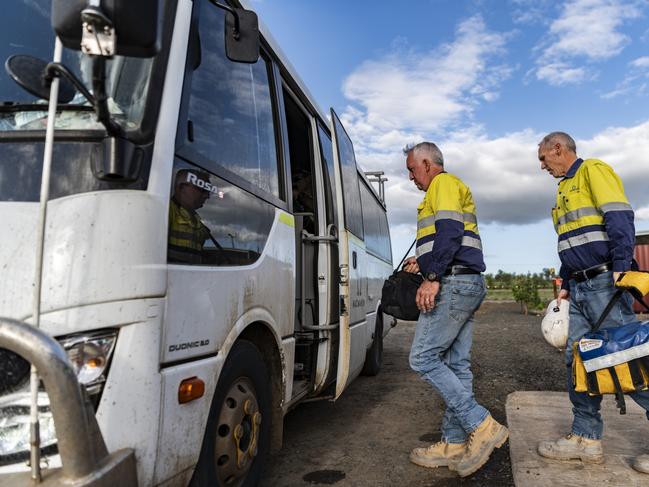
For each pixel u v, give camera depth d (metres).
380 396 6.39
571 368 3.84
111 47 1.76
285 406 3.56
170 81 2.34
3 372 1.87
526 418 4.85
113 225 1.99
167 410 2.14
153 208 2.12
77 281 1.91
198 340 2.42
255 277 3.11
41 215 1.79
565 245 3.82
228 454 2.74
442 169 3.98
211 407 2.60
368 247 7.09
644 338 3.34
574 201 3.76
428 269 3.66
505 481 3.68
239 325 2.86
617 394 3.36
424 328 3.76
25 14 2.37
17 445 1.85
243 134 3.24
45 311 1.87
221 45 3.10
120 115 2.16
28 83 1.95
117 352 1.96
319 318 4.49
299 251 4.57
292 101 4.56
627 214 3.45
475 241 3.82
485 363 8.45
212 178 2.70
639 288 3.22
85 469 1.73
